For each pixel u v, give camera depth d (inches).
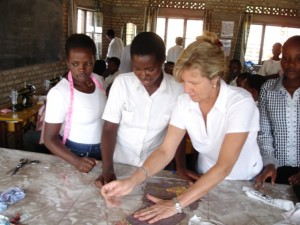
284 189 54.6
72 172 56.6
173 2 340.2
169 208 43.4
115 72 171.3
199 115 49.6
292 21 331.3
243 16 332.2
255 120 51.4
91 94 62.8
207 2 334.6
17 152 64.4
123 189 45.0
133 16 345.7
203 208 47.1
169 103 57.7
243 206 48.4
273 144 65.7
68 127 61.8
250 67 324.5
